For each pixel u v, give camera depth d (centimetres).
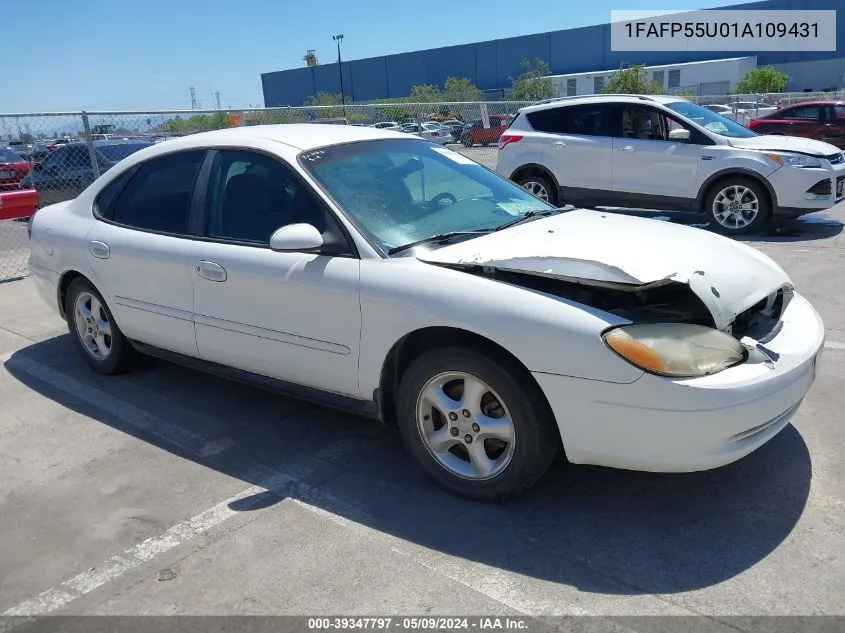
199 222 395
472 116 1588
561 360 277
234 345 383
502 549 287
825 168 854
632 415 270
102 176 470
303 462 367
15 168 1388
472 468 319
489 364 294
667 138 929
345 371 340
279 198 364
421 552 287
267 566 282
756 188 878
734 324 307
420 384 318
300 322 349
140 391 466
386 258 326
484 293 295
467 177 418
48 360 533
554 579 267
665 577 265
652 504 313
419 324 307
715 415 265
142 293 422
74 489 348
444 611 253
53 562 291
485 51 6581
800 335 316
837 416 389
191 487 346
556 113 1016
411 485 339
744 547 281
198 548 296
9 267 899
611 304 297
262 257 359
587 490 326
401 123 1416
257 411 431
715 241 356
